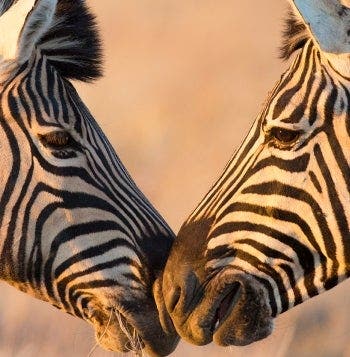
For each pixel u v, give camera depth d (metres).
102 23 38.94
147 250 14.03
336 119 12.36
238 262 12.81
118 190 14.16
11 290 21.47
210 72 33.88
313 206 12.48
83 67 14.41
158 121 29.73
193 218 13.30
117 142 28.53
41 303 21.17
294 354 19.50
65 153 13.85
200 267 12.99
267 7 40.56
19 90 13.82
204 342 12.95
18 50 13.58
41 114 13.79
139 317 13.95
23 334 20.30
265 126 12.66
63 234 13.84
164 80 33.16
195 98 31.61
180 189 26.00
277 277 12.71
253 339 12.84
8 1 14.32
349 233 12.45
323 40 12.05
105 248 13.92
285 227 12.59
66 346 19.73
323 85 12.44
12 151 13.74
